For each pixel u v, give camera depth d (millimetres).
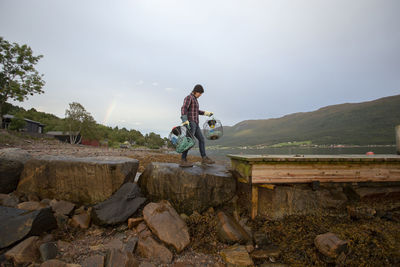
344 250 2625
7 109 39781
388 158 3699
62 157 4172
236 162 4168
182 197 3631
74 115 42031
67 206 3463
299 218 3504
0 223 2590
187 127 4172
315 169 3598
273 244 3043
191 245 2963
